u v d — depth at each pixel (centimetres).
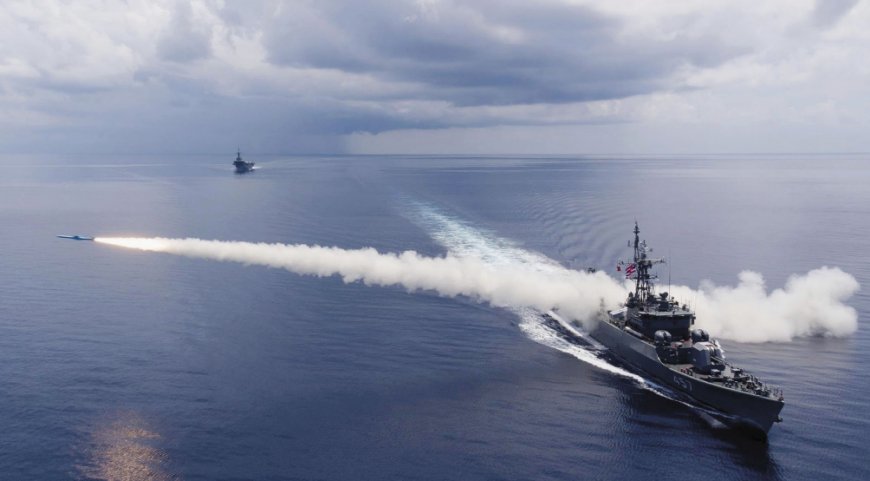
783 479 5312
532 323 9050
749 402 5994
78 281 11181
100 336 8344
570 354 7956
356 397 6675
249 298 10119
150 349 7888
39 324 8819
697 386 6500
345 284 10994
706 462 5572
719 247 14125
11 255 13412
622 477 5356
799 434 5988
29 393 6662
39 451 5609
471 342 8300
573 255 13000
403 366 7494
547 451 5719
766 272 11788
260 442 5775
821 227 17088
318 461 5494
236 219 18562
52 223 18225
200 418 6178
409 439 5869
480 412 6400
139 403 6456
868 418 6231
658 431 6084
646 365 7306
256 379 7056
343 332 8594
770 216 19250
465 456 5606
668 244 14438
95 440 5781
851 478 5300
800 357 7712
